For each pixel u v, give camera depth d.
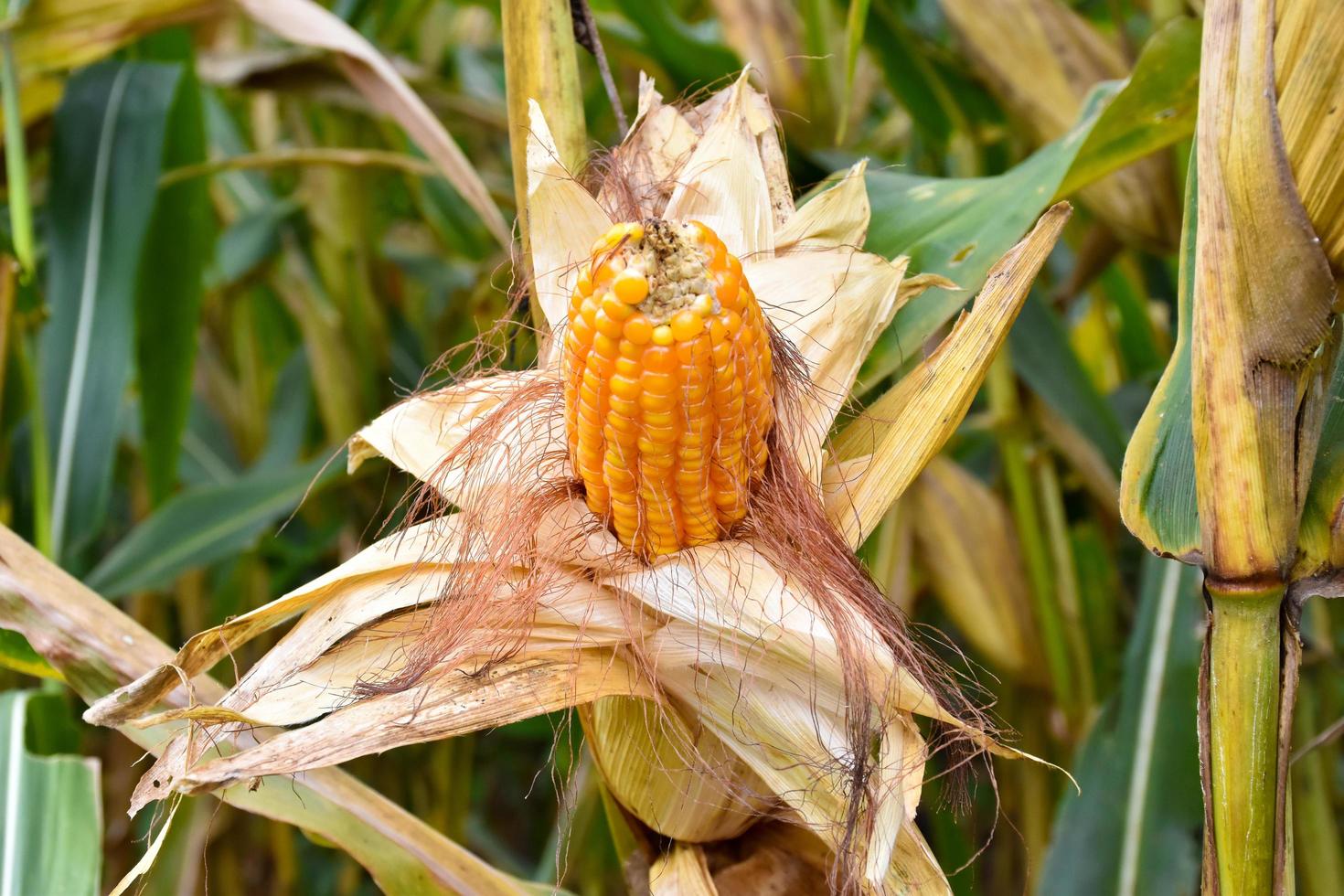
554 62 0.76
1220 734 0.68
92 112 1.02
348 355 1.46
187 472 1.56
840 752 0.69
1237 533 0.67
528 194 0.72
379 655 0.70
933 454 0.72
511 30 0.76
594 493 0.69
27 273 0.92
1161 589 0.94
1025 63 1.01
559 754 1.10
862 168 0.74
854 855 0.69
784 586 0.68
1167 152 0.96
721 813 0.73
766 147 0.75
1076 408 1.03
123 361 1.00
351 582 0.71
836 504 0.72
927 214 0.79
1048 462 1.16
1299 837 1.04
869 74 1.42
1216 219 0.66
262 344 1.82
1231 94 0.66
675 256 0.65
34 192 1.37
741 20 1.13
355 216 1.46
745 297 0.66
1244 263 0.66
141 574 1.07
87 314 0.99
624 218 0.74
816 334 0.72
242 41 1.62
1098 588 1.29
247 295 1.58
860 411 0.76
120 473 1.73
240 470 1.62
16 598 0.76
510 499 0.70
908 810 0.68
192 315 1.13
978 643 1.16
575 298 0.66
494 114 1.33
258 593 1.46
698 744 0.71
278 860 1.38
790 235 0.74
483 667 0.69
